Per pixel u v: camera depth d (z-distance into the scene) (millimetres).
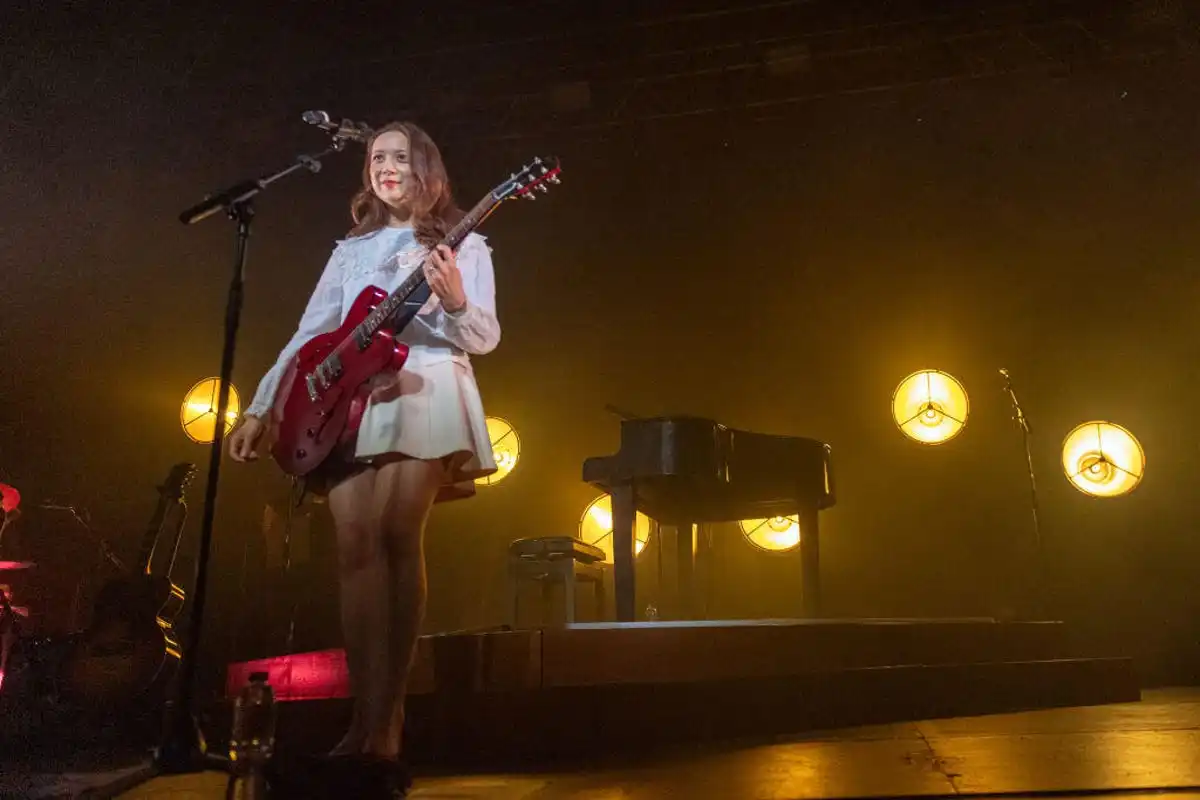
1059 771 2281
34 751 3666
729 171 8156
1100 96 7457
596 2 6938
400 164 2605
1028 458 6559
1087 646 7195
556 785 2352
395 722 2285
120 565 6629
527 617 7551
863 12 7047
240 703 1918
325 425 2396
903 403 7660
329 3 6645
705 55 7410
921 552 7578
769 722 3510
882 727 3518
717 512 5781
